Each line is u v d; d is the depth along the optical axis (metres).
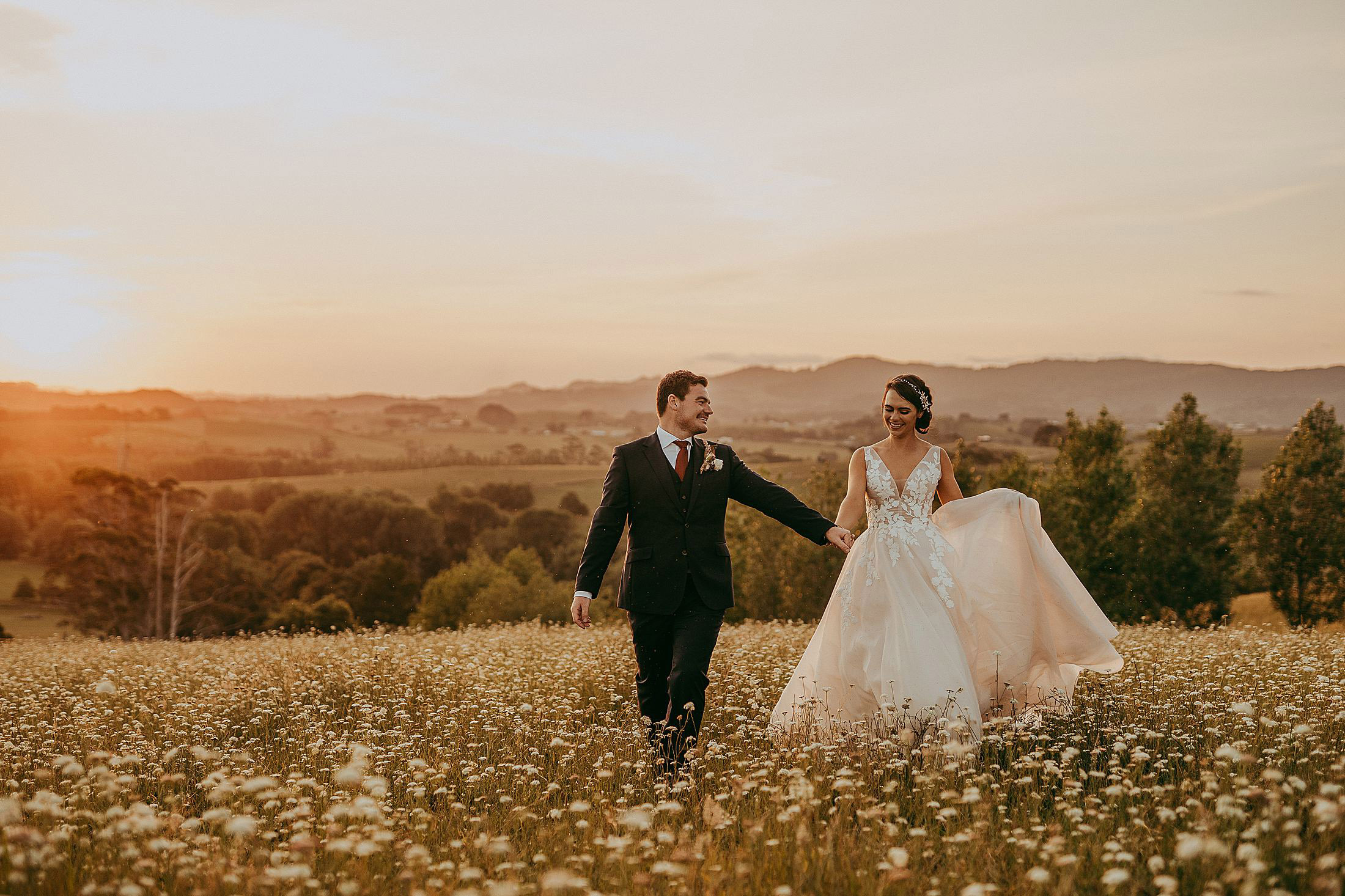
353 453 174.25
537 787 4.68
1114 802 3.95
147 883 3.27
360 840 3.59
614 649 9.08
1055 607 5.84
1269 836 3.42
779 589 44.38
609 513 5.82
